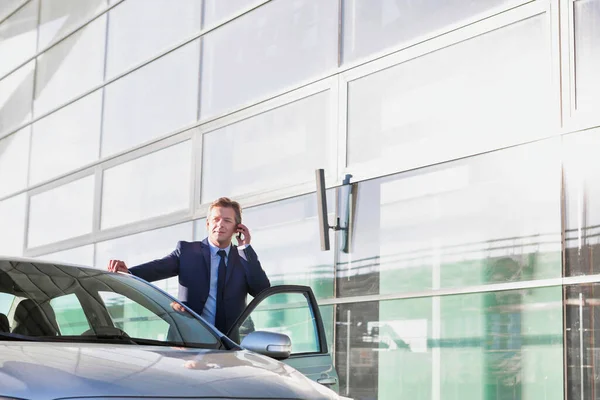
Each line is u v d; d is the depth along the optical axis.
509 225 7.29
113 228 12.45
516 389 7.08
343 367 8.62
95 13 13.46
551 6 7.17
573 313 6.74
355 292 8.59
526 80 7.32
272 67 10.00
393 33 8.56
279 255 9.54
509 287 7.20
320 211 8.70
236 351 4.02
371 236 8.50
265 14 10.20
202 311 5.73
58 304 4.02
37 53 15.00
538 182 7.11
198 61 11.18
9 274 4.14
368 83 8.76
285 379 3.52
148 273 5.63
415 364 7.92
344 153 8.89
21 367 3.00
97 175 12.98
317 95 9.33
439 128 8.00
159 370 3.23
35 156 14.77
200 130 10.97
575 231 6.81
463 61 7.86
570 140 6.93
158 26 12.00
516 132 7.33
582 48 6.95
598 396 6.51
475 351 7.42
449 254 7.74
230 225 5.80
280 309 6.34
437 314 7.77
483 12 7.72
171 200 11.38
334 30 9.23
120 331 4.08
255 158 10.05
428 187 8.02
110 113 12.84
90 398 2.87
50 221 14.15
